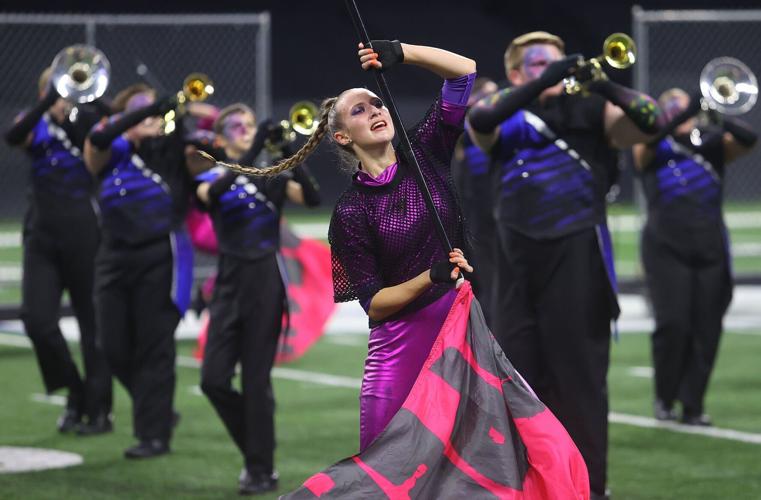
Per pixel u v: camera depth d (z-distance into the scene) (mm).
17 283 35812
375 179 9977
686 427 18781
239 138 16047
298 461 16797
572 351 13320
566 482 9594
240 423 15305
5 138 18875
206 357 15227
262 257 15164
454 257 9531
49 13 61938
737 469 15859
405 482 9352
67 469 16344
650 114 12844
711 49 68438
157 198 16922
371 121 9969
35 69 58531
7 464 16641
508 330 13625
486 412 9641
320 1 74875
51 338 18781
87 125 19062
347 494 9281
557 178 13383
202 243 23016
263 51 28938
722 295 19109
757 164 67312
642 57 29859
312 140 10312
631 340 28188
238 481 15586
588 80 12875
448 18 77250
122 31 54625
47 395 20234
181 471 16234
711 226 19000
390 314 10008
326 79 72938
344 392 22266
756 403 20656
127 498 14773
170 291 17031
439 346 9727
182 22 28500
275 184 15297
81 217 18906
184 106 16484
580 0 77812
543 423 9758
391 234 9906
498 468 9508
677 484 15070
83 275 18906
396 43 9914
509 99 12766
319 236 52625
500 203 13680
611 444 17609
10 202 58125
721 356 25750
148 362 17109
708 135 19266
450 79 10141
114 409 20984
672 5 72875
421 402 9547
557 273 13336
